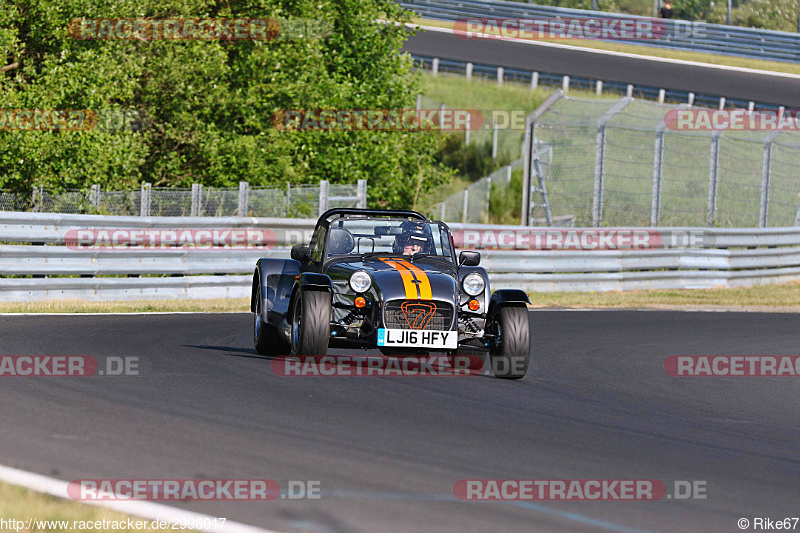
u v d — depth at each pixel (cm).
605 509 2061
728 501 2175
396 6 10925
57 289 6059
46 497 1944
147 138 8138
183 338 4631
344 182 9444
